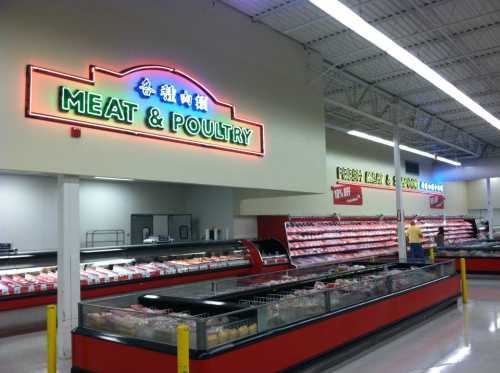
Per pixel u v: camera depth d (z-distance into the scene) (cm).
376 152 1881
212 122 736
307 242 1299
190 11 721
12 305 626
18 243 908
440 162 2358
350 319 521
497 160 2148
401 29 855
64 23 555
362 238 1591
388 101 1305
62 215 544
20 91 506
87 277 695
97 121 575
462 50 959
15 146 496
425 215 2239
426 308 705
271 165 852
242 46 814
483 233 2380
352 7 766
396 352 540
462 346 564
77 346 434
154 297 489
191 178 692
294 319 452
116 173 591
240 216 1109
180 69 694
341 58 1016
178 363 318
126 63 621
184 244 888
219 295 543
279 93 889
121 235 1055
